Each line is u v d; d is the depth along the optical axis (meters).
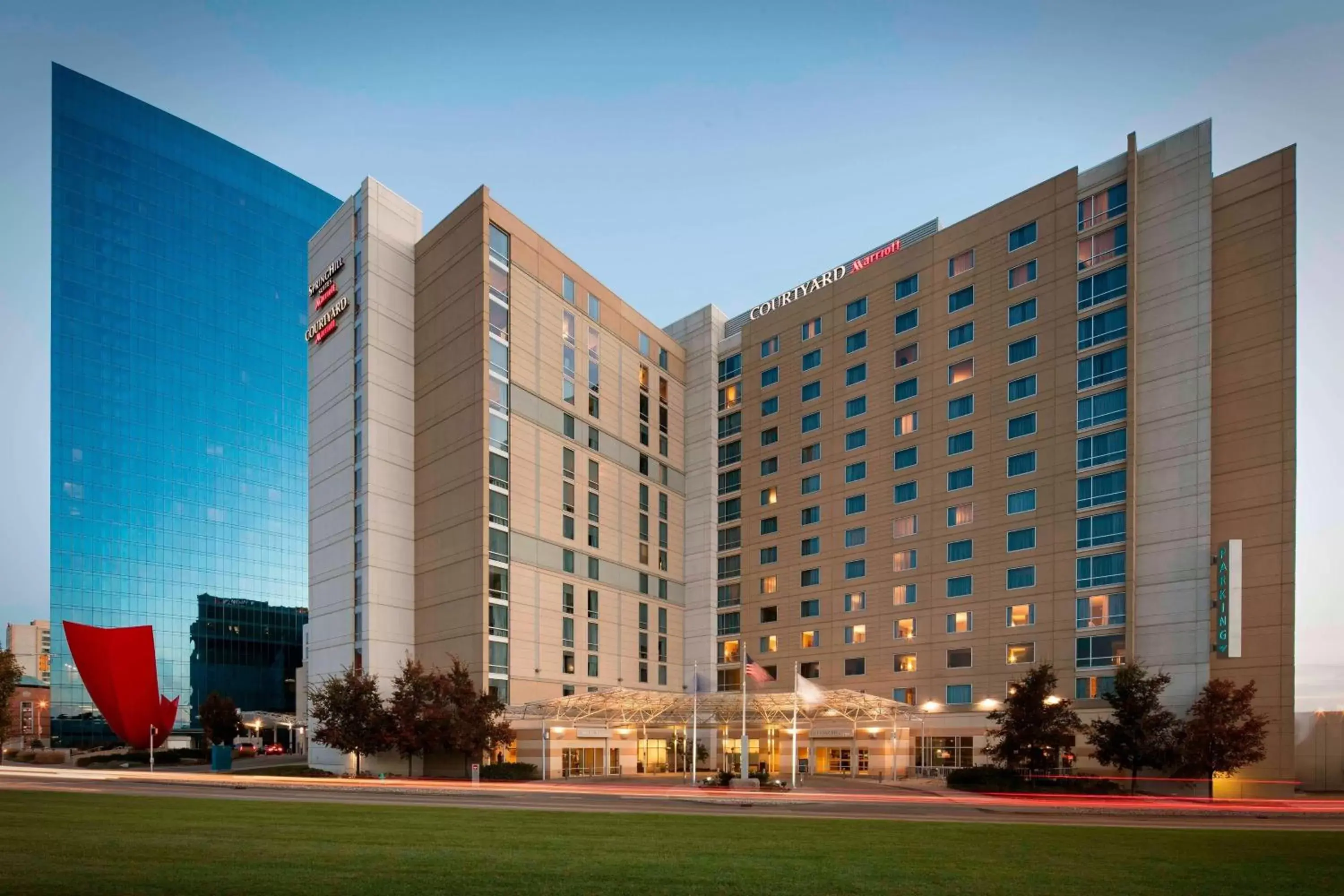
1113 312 60.62
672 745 76.31
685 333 92.38
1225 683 48.34
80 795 34.66
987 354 67.50
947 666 65.88
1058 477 61.81
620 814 31.12
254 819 25.22
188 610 144.25
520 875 15.72
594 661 71.94
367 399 67.38
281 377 166.12
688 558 86.56
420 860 17.19
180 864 16.02
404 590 67.44
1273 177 55.38
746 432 85.81
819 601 76.19
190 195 155.62
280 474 163.38
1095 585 58.72
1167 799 44.94
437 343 69.19
